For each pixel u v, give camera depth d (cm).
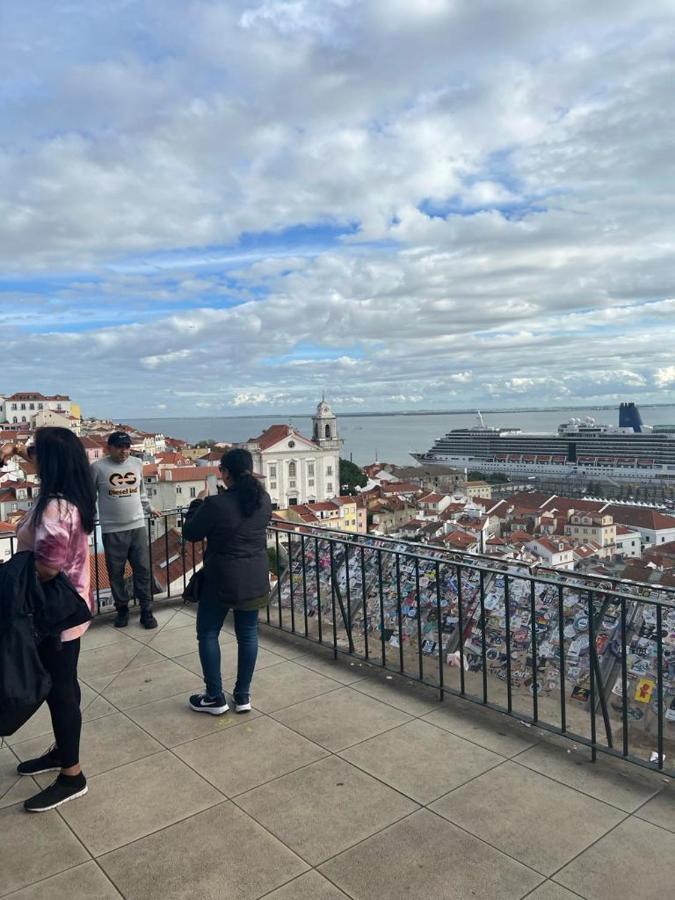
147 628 602
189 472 5744
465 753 371
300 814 315
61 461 304
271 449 7756
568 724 407
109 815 318
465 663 492
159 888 266
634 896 255
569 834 295
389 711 427
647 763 344
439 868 274
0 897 263
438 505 8206
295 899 257
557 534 6397
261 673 497
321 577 632
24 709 282
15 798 336
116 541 587
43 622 291
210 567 412
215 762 367
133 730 408
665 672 388
